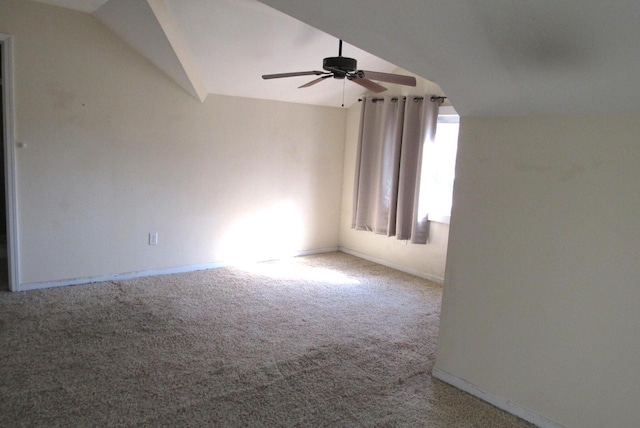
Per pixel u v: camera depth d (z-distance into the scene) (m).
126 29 3.54
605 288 1.95
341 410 2.21
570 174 2.01
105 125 3.79
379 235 5.19
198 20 3.36
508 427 2.16
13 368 2.43
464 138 2.38
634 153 1.83
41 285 3.69
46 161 3.56
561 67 1.73
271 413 2.15
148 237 4.19
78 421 2.01
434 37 1.79
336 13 1.76
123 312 3.30
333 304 3.73
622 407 1.94
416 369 2.67
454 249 2.46
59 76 3.52
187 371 2.50
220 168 4.55
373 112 5.03
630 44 1.48
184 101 4.21
